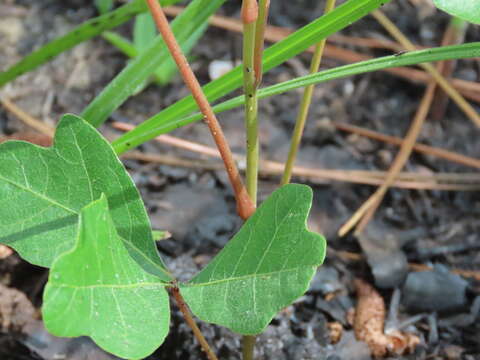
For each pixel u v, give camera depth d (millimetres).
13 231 182
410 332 277
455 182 337
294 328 280
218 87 221
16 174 183
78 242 152
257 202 322
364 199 330
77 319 153
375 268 295
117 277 166
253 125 192
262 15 175
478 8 158
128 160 341
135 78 241
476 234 318
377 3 194
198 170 338
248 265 174
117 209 188
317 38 204
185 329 270
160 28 166
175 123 212
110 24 257
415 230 317
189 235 310
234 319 170
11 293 273
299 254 166
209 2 233
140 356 160
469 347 274
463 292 284
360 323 281
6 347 266
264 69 212
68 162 184
